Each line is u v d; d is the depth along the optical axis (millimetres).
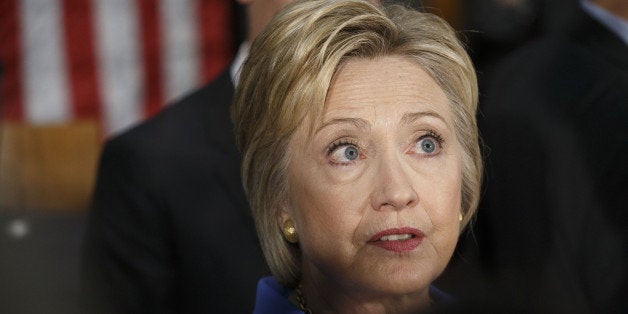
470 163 4855
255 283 7512
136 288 7746
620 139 6805
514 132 6918
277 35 4578
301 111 4504
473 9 12477
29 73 16016
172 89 15898
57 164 13344
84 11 15883
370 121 4516
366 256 4500
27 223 9312
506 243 6797
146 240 7793
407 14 4777
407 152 4566
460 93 4773
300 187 4609
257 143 4723
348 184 4508
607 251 6676
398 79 4590
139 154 7887
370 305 4676
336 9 4574
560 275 6602
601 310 6590
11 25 16000
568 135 6836
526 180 6828
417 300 4660
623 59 7082
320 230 4574
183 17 15812
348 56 4613
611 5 7207
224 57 15820
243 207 7660
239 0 8117
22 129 13406
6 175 13203
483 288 6512
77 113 15961
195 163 7797
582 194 6746
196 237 7641
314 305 4871
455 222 4609
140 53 15898
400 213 4449
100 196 8023
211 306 7582
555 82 7012
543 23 11664
